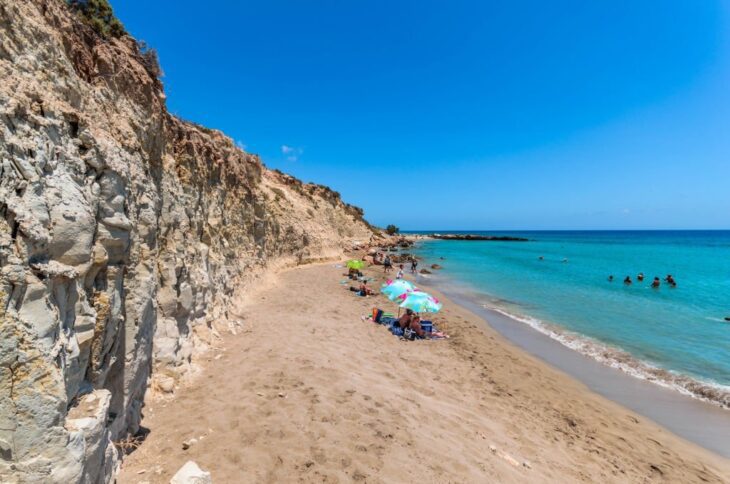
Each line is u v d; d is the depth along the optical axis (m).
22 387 2.84
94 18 6.84
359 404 6.74
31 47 4.10
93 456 3.42
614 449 7.10
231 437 5.34
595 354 12.55
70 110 4.37
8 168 3.12
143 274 5.67
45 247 3.36
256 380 7.16
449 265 38.72
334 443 5.48
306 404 6.45
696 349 13.10
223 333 9.54
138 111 6.79
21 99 3.52
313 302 15.42
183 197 8.91
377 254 39.97
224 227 13.05
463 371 9.95
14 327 2.86
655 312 18.42
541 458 6.25
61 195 3.72
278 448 5.21
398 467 5.16
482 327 15.12
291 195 40.59
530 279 29.09
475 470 5.43
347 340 10.77
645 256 54.16
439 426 6.57
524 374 10.38
